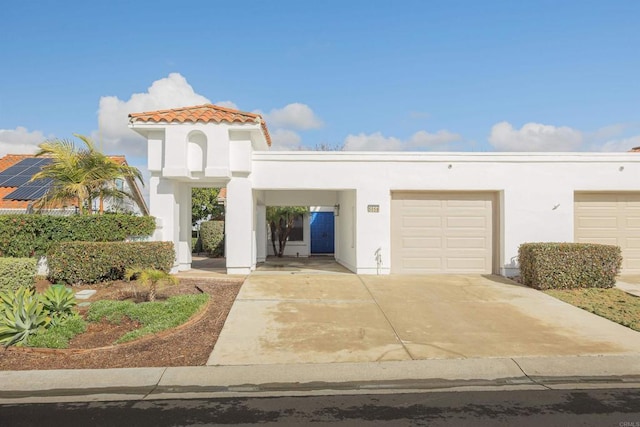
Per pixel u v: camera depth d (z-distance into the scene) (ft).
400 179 41.55
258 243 57.16
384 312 28.71
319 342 23.15
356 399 16.96
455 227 42.50
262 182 41.39
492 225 42.57
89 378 18.71
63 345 22.07
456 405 16.33
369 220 41.42
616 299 32.09
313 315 27.89
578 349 22.16
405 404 16.44
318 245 73.51
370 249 41.37
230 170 40.11
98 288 33.94
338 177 41.50
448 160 41.50
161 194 40.75
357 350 22.04
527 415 15.38
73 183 39.60
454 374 19.38
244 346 22.48
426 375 19.26
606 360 20.75
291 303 30.53
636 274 42.47
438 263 42.29
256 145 46.29
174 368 19.66
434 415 15.42
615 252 35.65
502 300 31.91
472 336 24.21
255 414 15.58
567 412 15.62
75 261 34.22
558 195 41.52
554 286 35.04
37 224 35.29
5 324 22.33
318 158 41.50
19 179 57.36
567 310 29.45
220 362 20.43
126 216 38.06
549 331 25.08
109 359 20.77
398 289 34.96
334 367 19.95
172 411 15.88
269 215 64.80
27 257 34.73
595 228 42.91
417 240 42.27
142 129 39.99
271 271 43.68
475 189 41.63
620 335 24.36
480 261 42.45
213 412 15.78
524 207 41.37
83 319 26.27
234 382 18.56
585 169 41.63
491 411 15.75
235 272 40.68
